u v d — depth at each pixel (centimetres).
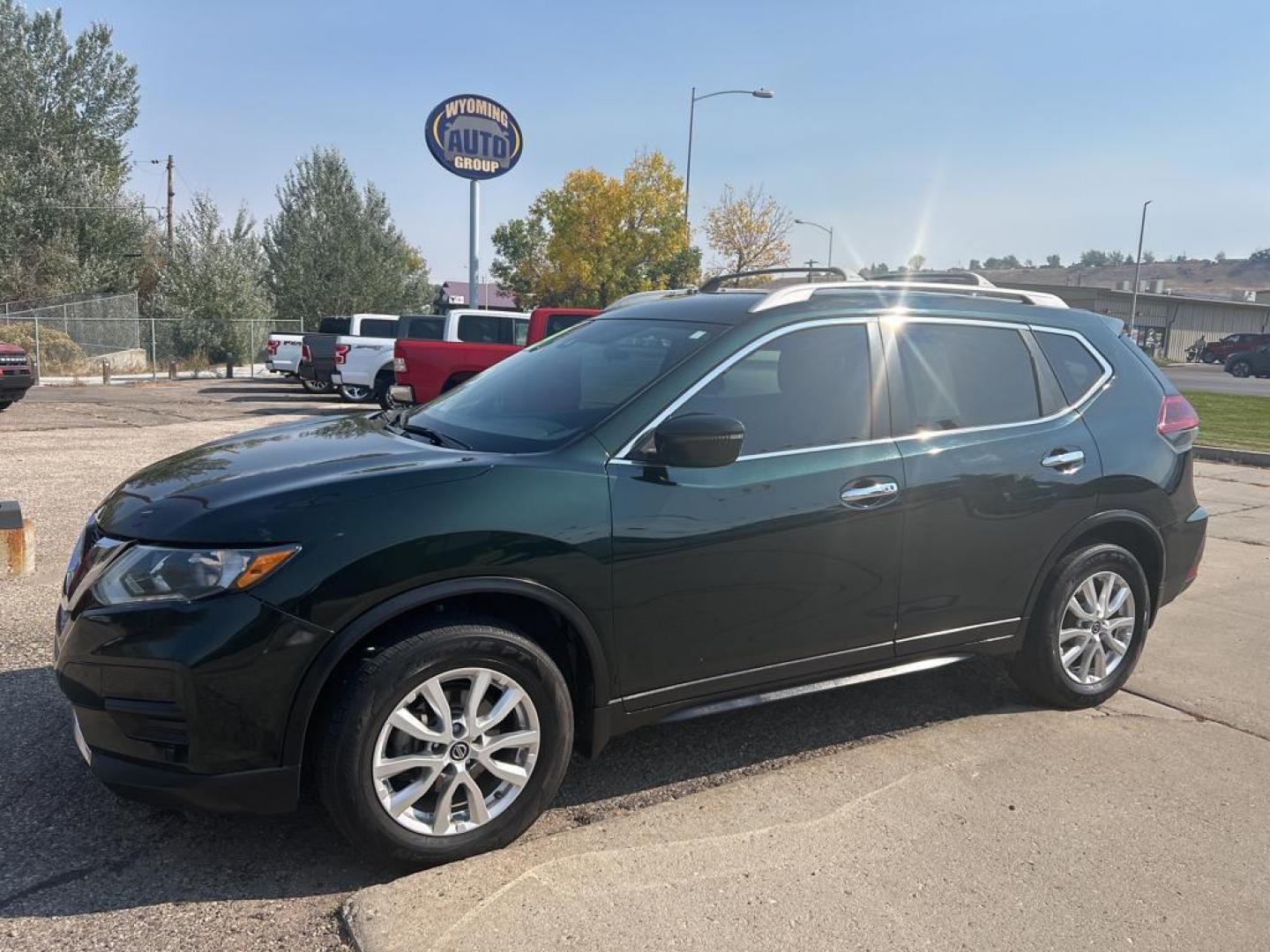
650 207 4806
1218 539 784
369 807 274
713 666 332
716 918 268
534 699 297
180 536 271
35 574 577
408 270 4106
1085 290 6278
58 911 264
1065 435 407
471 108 2147
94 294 3019
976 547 381
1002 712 425
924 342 385
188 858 293
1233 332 6706
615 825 319
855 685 370
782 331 354
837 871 293
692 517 317
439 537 278
